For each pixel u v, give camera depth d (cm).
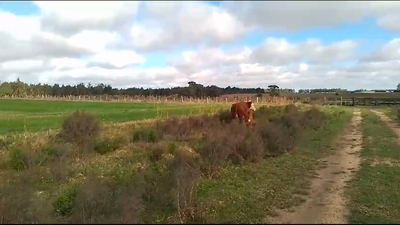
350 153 1795
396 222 880
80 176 1316
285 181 1256
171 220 882
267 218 902
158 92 8450
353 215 927
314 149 1892
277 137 1772
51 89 9512
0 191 1032
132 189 1018
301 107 4431
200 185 1151
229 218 895
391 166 1494
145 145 1803
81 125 1814
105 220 787
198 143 1789
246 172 1356
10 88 9062
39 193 1092
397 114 3741
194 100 6469
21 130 2369
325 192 1137
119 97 7669
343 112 4522
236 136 1590
